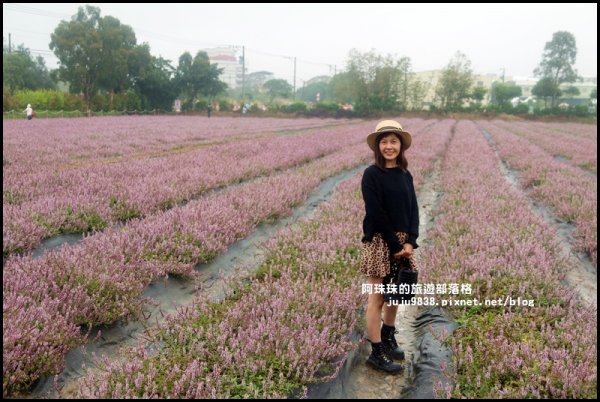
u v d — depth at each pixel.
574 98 97.25
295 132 27.62
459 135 28.36
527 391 3.23
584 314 4.28
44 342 3.41
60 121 30.08
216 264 5.96
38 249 5.91
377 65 60.84
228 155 14.18
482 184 10.78
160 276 5.28
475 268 5.36
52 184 8.76
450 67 60.66
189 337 3.83
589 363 3.42
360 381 3.84
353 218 7.39
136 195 7.94
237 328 3.98
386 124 3.70
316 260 5.50
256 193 8.70
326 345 3.74
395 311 4.02
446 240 6.47
